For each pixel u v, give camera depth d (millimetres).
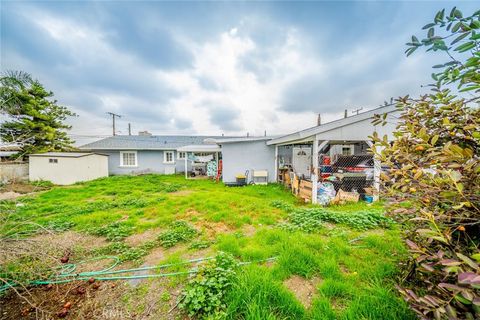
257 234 3656
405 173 1681
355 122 6137
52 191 8562
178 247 3363
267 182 10758
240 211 5211
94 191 8750
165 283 2355
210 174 13203
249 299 1829
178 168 15859
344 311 1774
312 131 6191
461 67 1289
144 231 4113
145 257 3051
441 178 1317
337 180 6980
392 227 3717
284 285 2143
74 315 1929
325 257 2680
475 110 1652
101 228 4102
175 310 1933
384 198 1992
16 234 2359
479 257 918
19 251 2230
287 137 7949
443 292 1218
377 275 2238
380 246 3018
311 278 2340
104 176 13719
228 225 4270
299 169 10195
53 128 13539
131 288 2301
